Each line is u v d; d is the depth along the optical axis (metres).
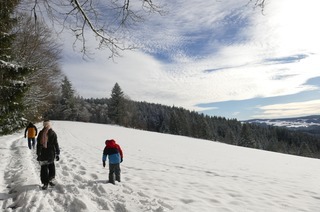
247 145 96.62
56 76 36.25
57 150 7.67
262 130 140.50
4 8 6.61
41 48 25.88
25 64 21.28
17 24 10.35
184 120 102.00
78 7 4.54
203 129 104.56
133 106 99.75
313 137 138.62
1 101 13.12
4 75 12.45
